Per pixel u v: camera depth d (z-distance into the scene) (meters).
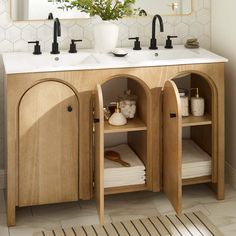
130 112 3.02
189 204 3.03
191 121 2.98
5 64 2.76
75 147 2.80
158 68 2.82
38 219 2.86
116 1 3.16
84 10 3.07
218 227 2.75
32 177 2.76
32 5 3.10
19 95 2.63
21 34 3.13
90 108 2.77
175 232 2.70
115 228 2.75
